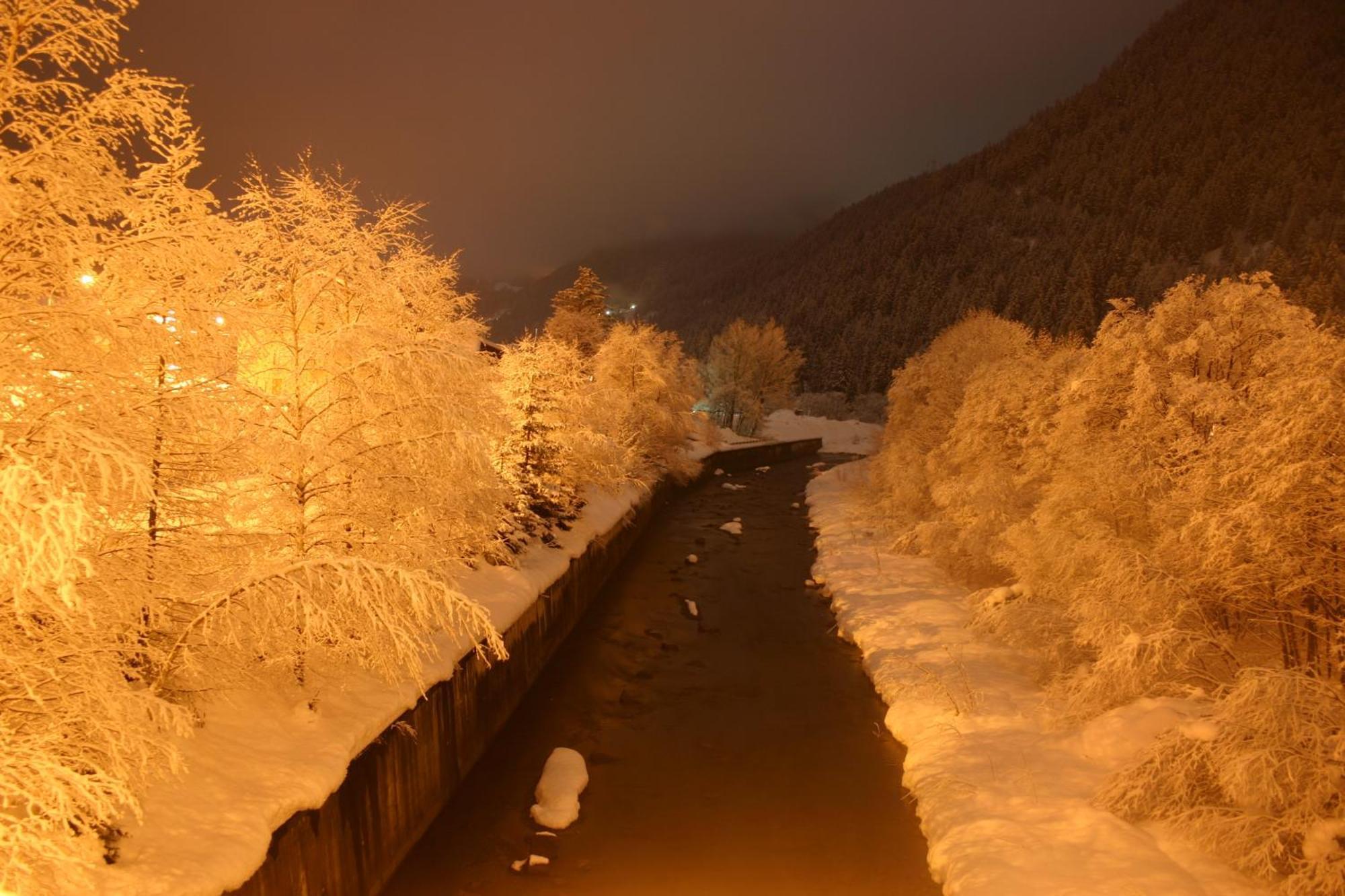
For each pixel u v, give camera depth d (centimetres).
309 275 839
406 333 930
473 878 850
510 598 1277
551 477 1698
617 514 2239
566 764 1073
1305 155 14900
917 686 1250
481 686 1105
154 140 531
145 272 538
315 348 833
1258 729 695
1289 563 781
